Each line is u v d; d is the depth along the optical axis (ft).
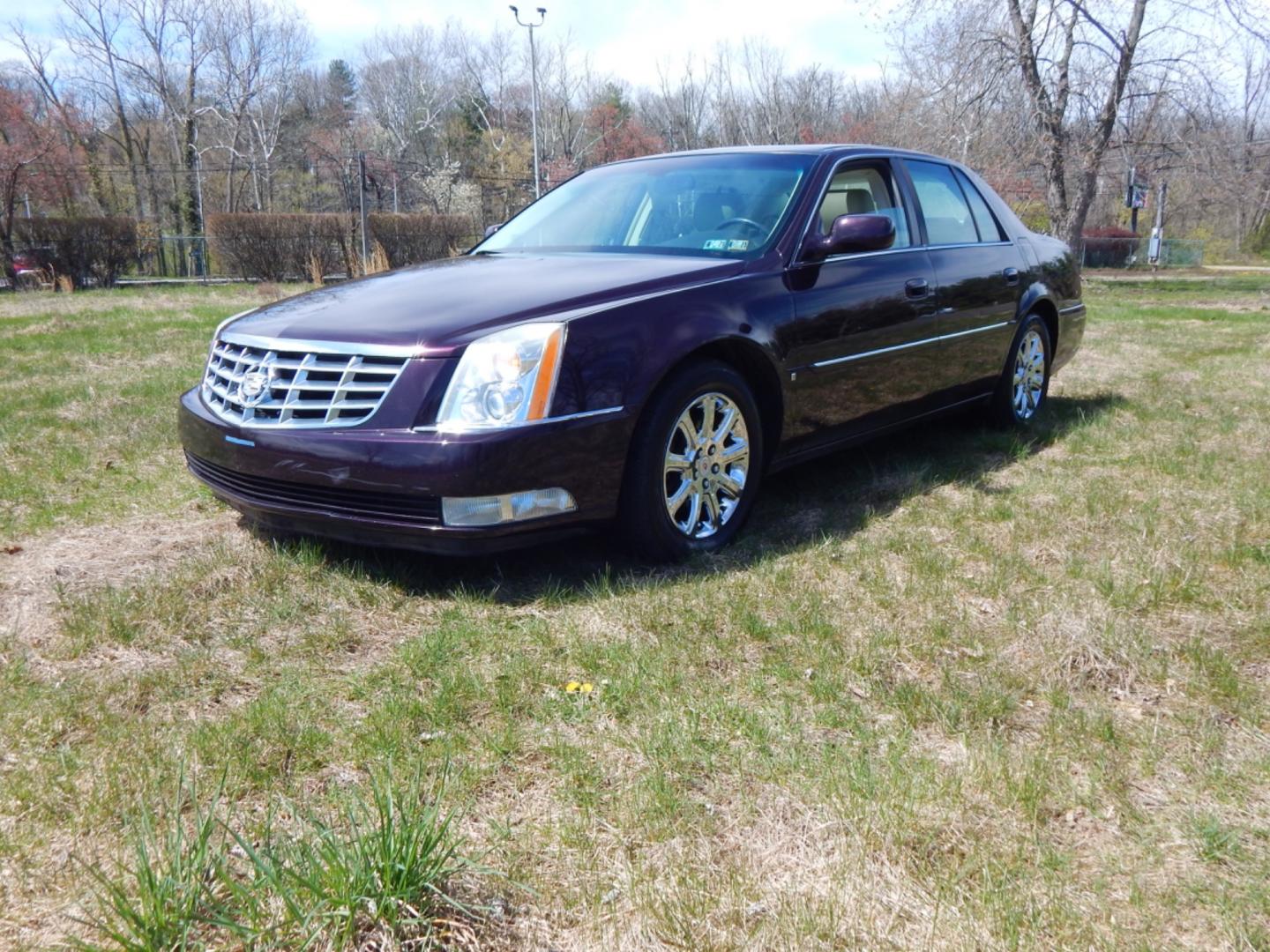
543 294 11.96
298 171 192.65
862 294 14.65
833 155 15.57
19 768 8.12
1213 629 10.55
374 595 11.48
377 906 6.15
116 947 6.17
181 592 11.46
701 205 15.01
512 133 216.95
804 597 11.33
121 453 17.89
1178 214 144.87
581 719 8.84
